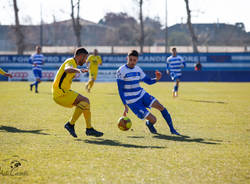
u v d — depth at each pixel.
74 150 20.41
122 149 20.78
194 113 37.88
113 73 107.25
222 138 24.56
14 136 24.50
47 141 22.92
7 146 21.27
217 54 108.25
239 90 73.06
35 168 16.67
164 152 20.08
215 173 16.14
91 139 23.89
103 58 106.88
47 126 29.05
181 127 29.14
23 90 69.50
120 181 14.90
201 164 17.61
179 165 17.39
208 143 22.77
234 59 108.25
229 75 108.56
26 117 34.03
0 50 179.00
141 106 25.86
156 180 15.07
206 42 196.00
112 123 31.03
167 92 67.94
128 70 25.23
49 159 18.30
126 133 26.39
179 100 52.25
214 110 40.50
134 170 16.48
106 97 55.94
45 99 51.84
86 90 71.06
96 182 14.74
